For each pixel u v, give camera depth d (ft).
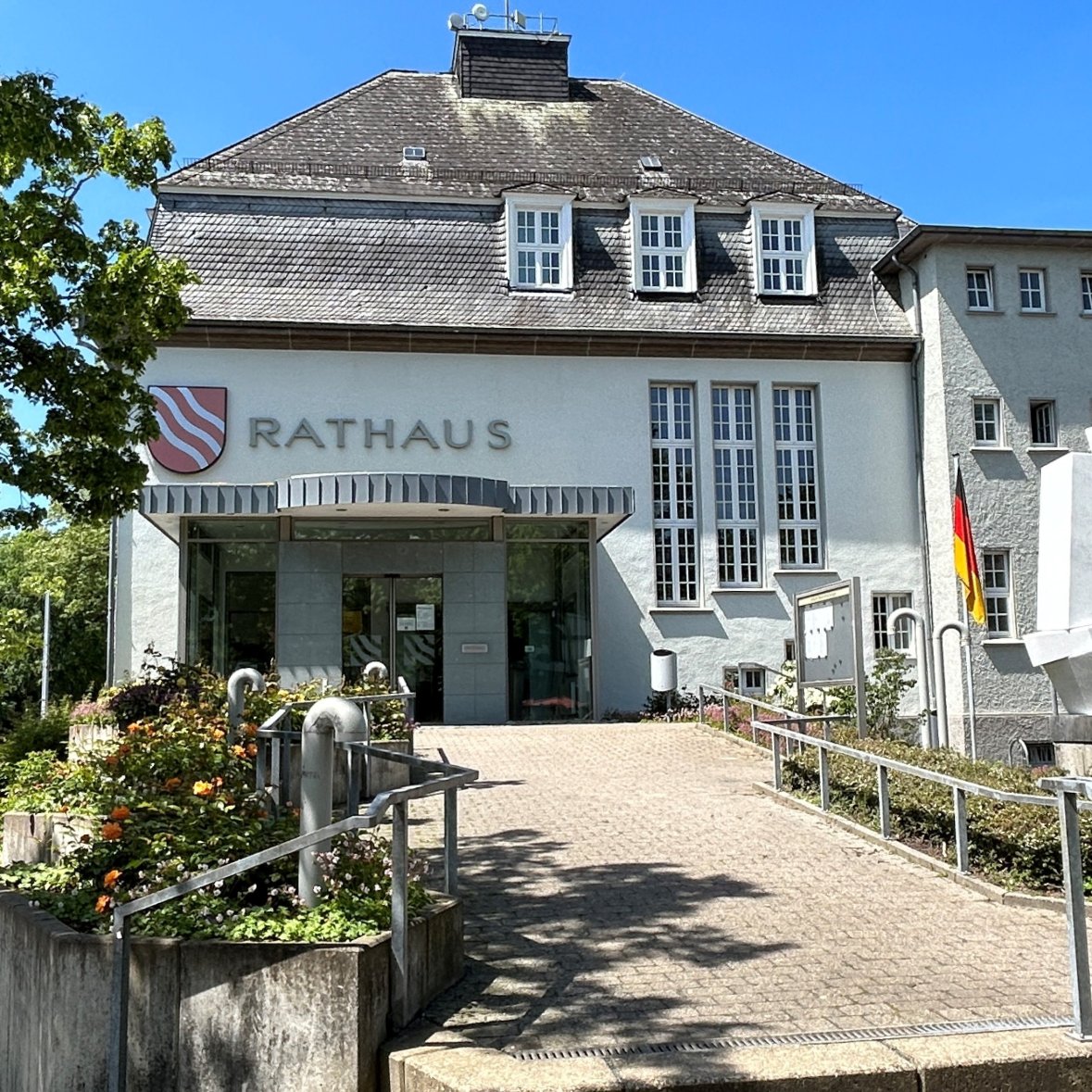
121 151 40.96
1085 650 38.52
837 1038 17.24
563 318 79.00
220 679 51.24
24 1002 20.35
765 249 83.97
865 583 80.02
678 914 24.85
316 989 16.97
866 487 81.00
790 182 90.17
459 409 76.95
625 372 79.36
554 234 81.46
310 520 70.79
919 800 30.99
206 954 17.56
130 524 73.26
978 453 77.46
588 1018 18.31
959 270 79.15
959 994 19.52
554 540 73.36
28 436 40.83
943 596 77.41
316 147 84.99
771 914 24.86
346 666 70.44
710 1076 15.51
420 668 71.00
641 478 78.64
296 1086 16.90
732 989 19.80
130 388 41.04
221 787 25.16
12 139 35.83
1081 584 39.24
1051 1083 16.19
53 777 36.70
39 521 42.19
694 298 81.51
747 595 79.15
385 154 86.02
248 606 70.69
